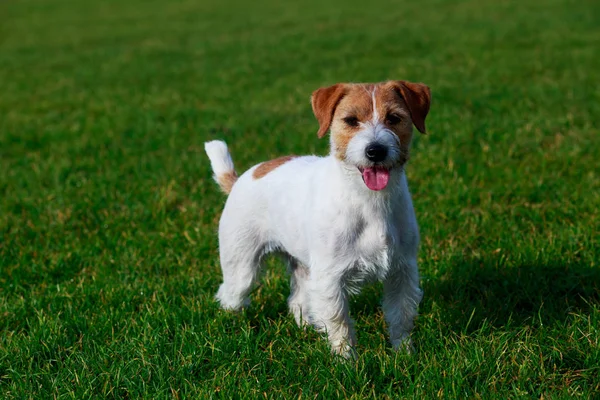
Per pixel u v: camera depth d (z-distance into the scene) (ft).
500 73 42.34
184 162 28.73
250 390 12.51
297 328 15.26
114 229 21.83
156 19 89.51
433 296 16.33
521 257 17.46
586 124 29.19
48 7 109.60
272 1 101.91
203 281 17.76
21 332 15.31
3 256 19.95
